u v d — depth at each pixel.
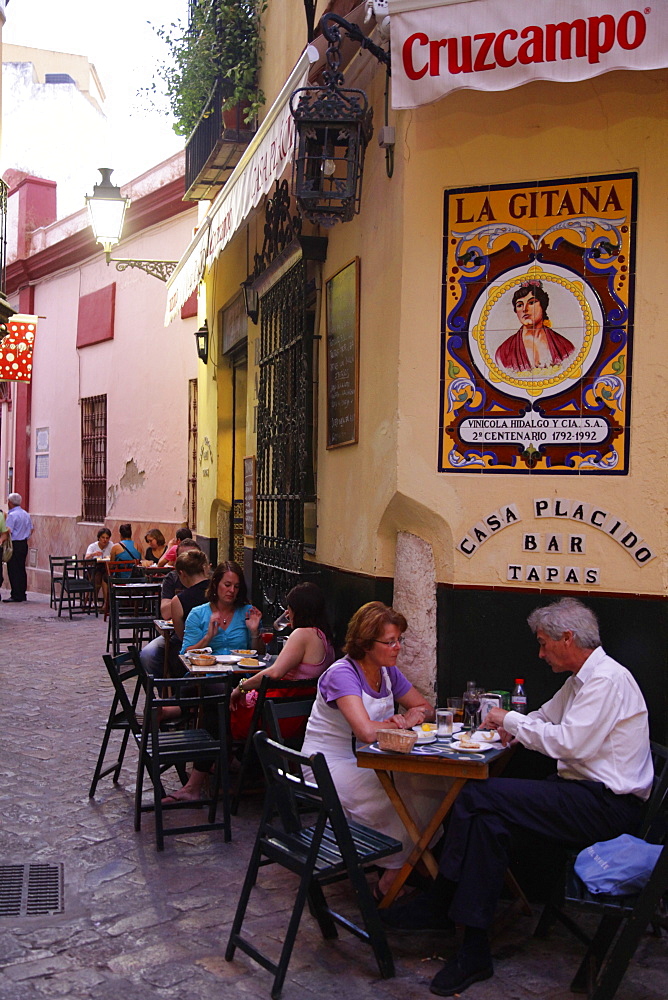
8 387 22.00
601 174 4.64
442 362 4.88
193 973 3.87
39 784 6.29
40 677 10.04
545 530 4.70
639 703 4.07
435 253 4.89
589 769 4.00
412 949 4.11
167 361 15.49
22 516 17.88
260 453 8.56
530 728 4.07
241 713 5.88
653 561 4.53
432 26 4.31
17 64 24.83
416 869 4.51
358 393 5.81
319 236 6.68
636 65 4.08
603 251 4.64
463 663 4.82
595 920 4.43
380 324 5.35
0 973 3.82
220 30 8.99
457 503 4.84
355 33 4.93
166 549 13.92
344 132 4.99
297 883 4.76
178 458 15.16
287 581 7.47
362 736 4.36
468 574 4.82
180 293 10.27
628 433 4.59
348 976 3.88
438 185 4.88
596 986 3.72
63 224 19.25
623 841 3.74
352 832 4.16
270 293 8.19
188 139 10.61
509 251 4.78
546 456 4.71
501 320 4.79
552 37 4.17
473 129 4.83
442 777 4.47
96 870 4.88
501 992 3.77
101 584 15.67
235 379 11.30
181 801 5.53
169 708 6.32
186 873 4.86
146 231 16.23
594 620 4.20
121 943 4.10
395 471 4.98
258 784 6.12
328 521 6.50
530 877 4.57
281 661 5.63
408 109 4.60
